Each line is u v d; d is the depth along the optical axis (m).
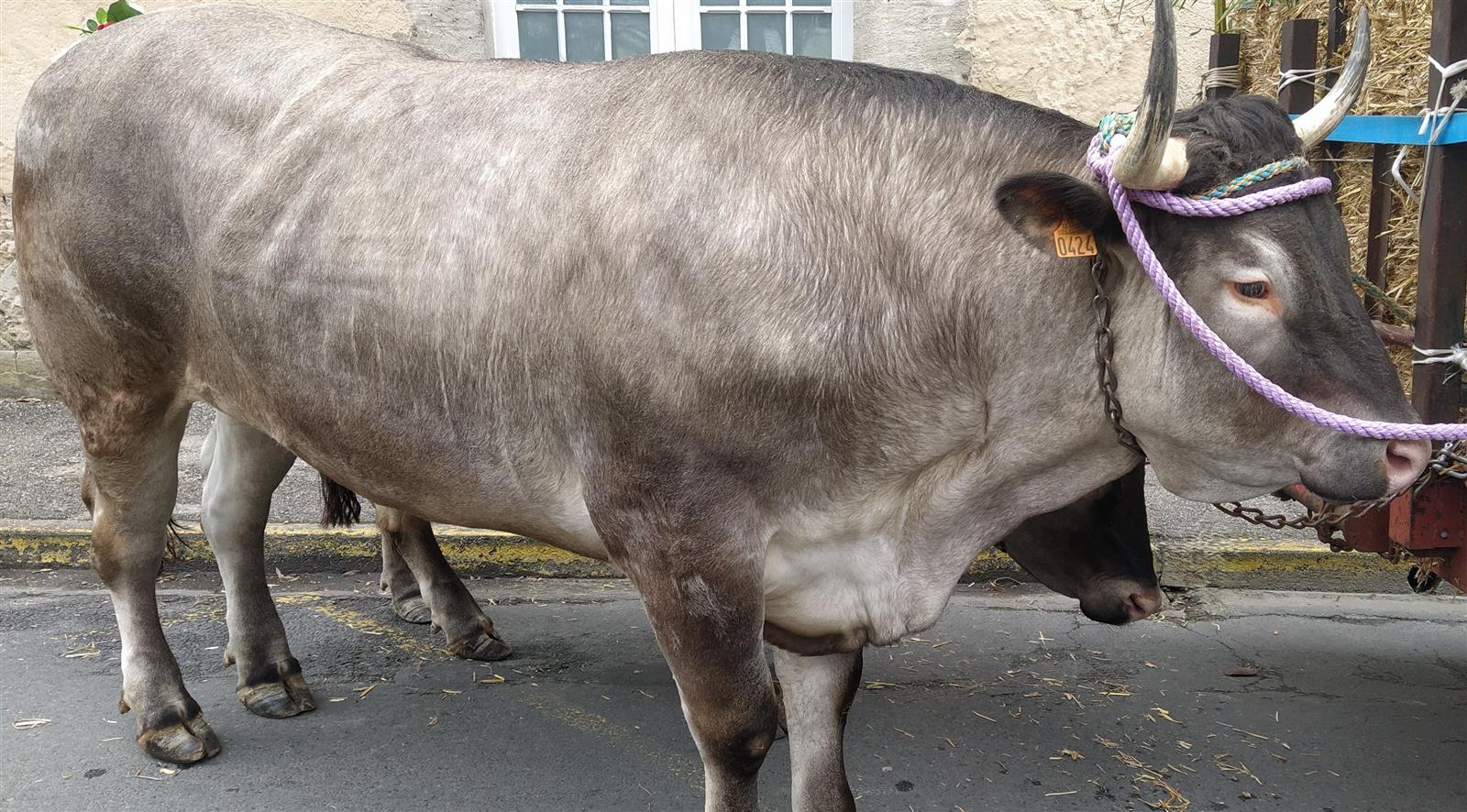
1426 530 2.57
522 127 2.53
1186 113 2.10
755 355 2.24
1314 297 1.97
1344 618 4.35
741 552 2.35
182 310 2.97
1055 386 2.29
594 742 3.46
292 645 4.11
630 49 6.81
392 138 2.62
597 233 2.35
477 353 2.49
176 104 2.91
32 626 4.23
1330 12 3.01
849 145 2.34
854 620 2.55
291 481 5.51
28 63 6.71
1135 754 3.39
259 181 2.74
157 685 3.35
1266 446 2.09
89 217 3.02
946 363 2.31
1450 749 3.39
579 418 2.42
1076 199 2.01
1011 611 4.41
